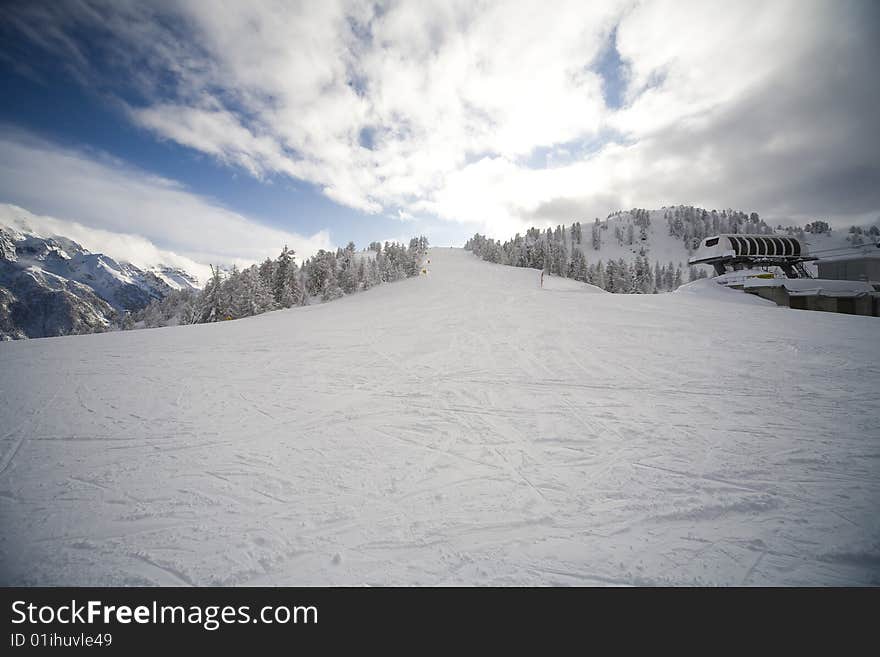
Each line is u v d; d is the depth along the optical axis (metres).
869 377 6.91
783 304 19.41
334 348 11.04
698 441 4.74
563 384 7.18
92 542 3.14
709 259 27.72
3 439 5.05
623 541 3.08
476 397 6.61
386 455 4.56
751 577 2.76
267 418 5.80
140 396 6.87
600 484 3.86
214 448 4.79
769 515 3.34
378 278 39.12
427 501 3.62
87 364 9.34
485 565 2.88
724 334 10.59
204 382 7.73
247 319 20.88
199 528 3.29
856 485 3.74
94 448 4.81
